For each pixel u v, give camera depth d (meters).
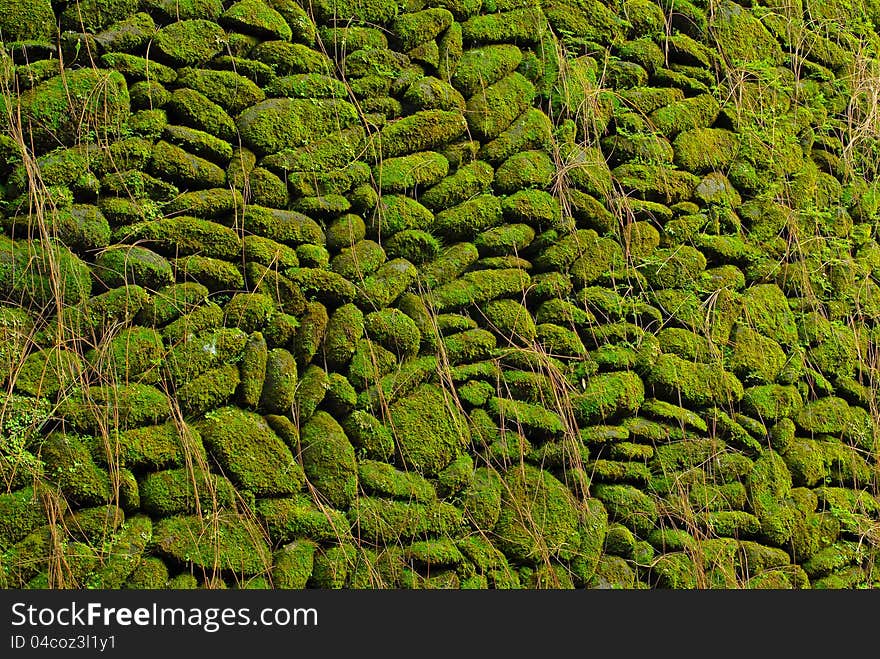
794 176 4.15
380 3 3.49
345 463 3.01
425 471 3.13
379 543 3.01
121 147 2.98
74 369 2.78
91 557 2.68
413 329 3.20
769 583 3.47
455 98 3.51
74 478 2.70
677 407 3.53
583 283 3.54
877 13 4.79
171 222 2.97
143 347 2.85
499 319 3.37
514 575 3.14
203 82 3.15
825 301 4.07
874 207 4.36
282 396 3.00
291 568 2.88
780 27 4.37
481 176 3.48
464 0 3.64
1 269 2.78
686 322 3.64
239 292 3.04
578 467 3.27
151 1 3.16
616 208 3.64
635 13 3.98
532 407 3.30
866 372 4.05
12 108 2.89
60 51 3.00
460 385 3.25
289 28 3.35
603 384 3.41
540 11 3.77
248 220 3.09
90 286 2.87
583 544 3.23
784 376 3.80
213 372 2.93
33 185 2.83
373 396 3.12
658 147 3.79
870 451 3.93
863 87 4.48
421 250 3.33
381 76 3.41
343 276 3.18
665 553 3.33
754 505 3.55
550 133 3.64
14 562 2.61
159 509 2.79
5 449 2.63
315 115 3.28
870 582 3.71
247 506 2.89
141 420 2.80
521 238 3.47
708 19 4.16
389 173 3.34
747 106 4.11
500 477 3.20
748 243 3.92
